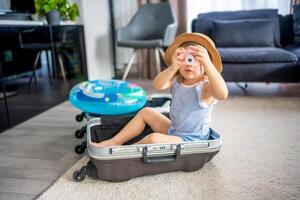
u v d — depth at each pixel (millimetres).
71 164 1160
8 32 1618
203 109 1022
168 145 965
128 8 2996
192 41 1046
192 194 923
